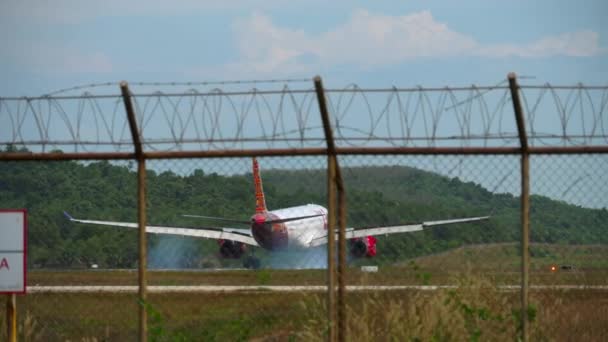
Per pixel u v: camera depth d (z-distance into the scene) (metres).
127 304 94.38
